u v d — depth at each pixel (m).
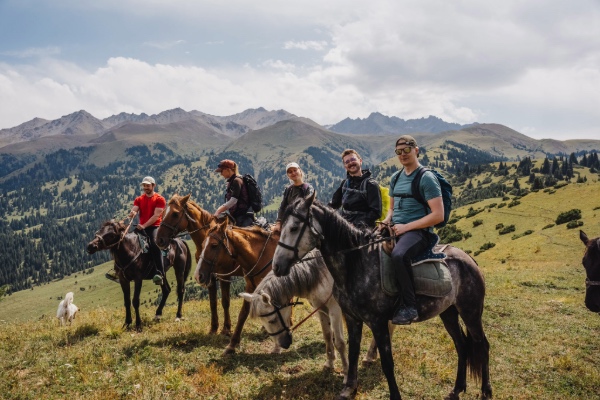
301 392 7.41
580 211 104.56
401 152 6.24
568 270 26.42
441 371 8.33
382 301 6.27
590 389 7.89
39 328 12.84
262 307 7.67
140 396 7.12
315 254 7.95
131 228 11.98
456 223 145.12
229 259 10.07
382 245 6.41
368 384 7.76
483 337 7.27
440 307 6.52
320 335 10.60
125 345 9.72
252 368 8.50
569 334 11.19
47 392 7.45
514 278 21.55
